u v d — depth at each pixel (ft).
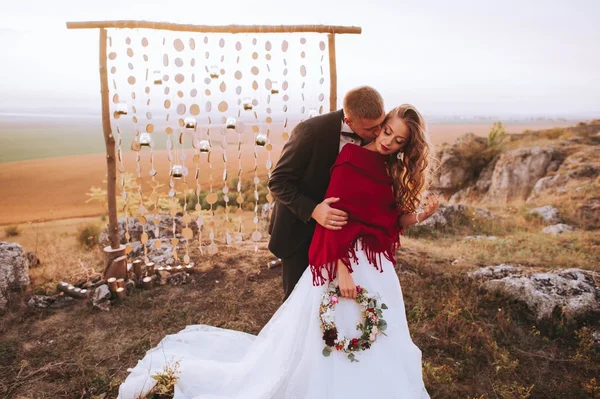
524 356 10.06
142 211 12.95
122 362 9.57
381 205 6.82
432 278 14.02
